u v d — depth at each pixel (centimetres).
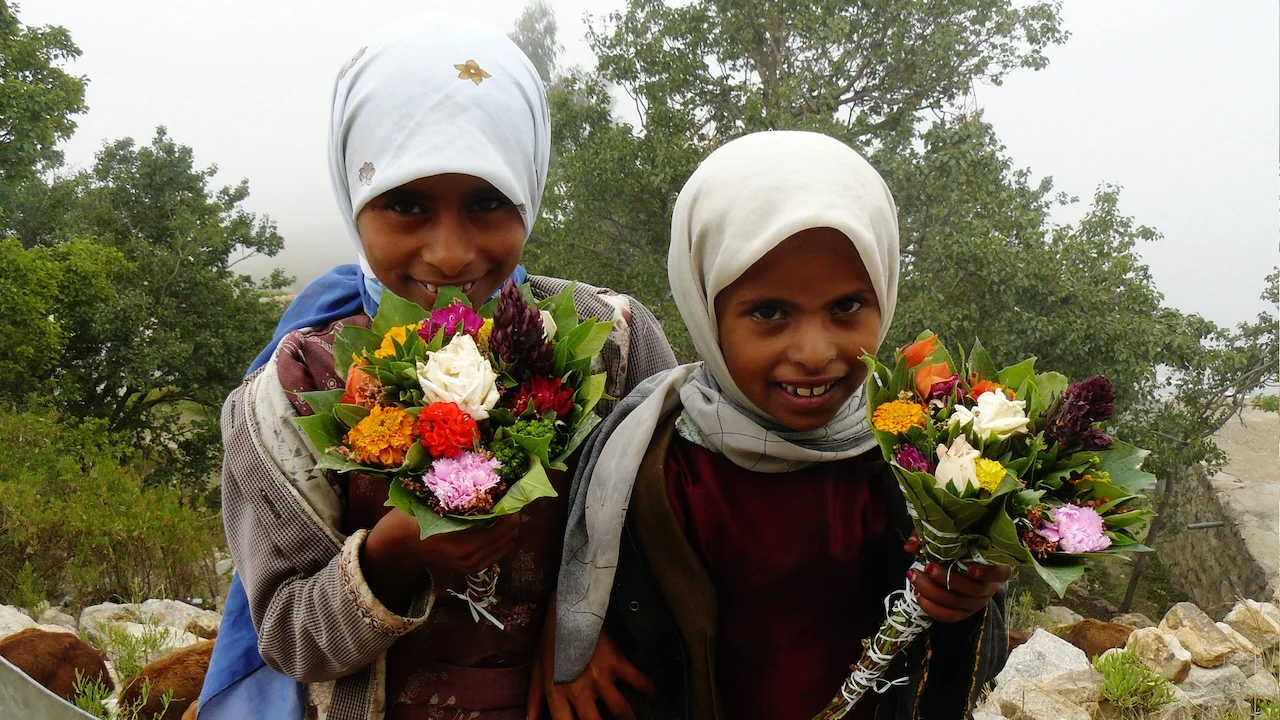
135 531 789
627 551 155
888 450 128
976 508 118
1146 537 1288
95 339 1505
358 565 128
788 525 149
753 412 151
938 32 1098
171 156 1700
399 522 125
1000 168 1044
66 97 1386
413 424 119
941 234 977
